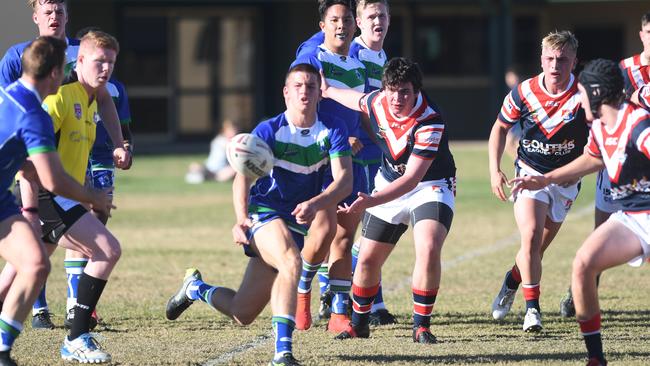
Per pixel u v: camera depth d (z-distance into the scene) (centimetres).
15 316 2083
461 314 2964
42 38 2072
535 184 2281
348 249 2722
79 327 2308
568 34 2659
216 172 7406
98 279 2291
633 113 2052
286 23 10419
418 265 2480
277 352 2173
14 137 2041
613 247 2095
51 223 2288
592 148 2236
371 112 2561
